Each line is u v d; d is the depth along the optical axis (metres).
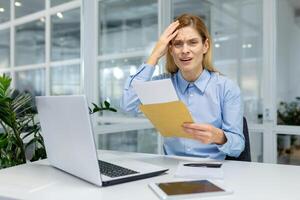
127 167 1.23
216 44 3.69
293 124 3.28
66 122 1.05
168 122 1.35
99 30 2.95
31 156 1.79
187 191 0.94
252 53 3.47
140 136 3.34
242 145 1.46
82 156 1.03
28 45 2.62
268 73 3.34
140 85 1.25
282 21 3.34
